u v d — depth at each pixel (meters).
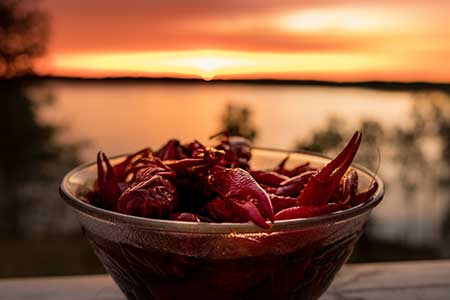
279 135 7.45
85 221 0.65
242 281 0.59
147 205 0.60
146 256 0.59
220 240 0.56
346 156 0.61
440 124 8.32
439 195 8.79
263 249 0.57
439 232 8.82
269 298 0.62
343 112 7.32
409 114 8.25
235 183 0.59
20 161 8.26
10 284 0.94
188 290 0.61
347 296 0.92
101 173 0.73
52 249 6.95
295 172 0.79
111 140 8.86
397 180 8.76
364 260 7.80
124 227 0.58
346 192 0.67
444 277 0.98
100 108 11.23
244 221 0.60
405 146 8.28
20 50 8.60
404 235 8.63
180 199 0.67
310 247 0.59
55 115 8.53
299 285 0.63
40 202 7.96
